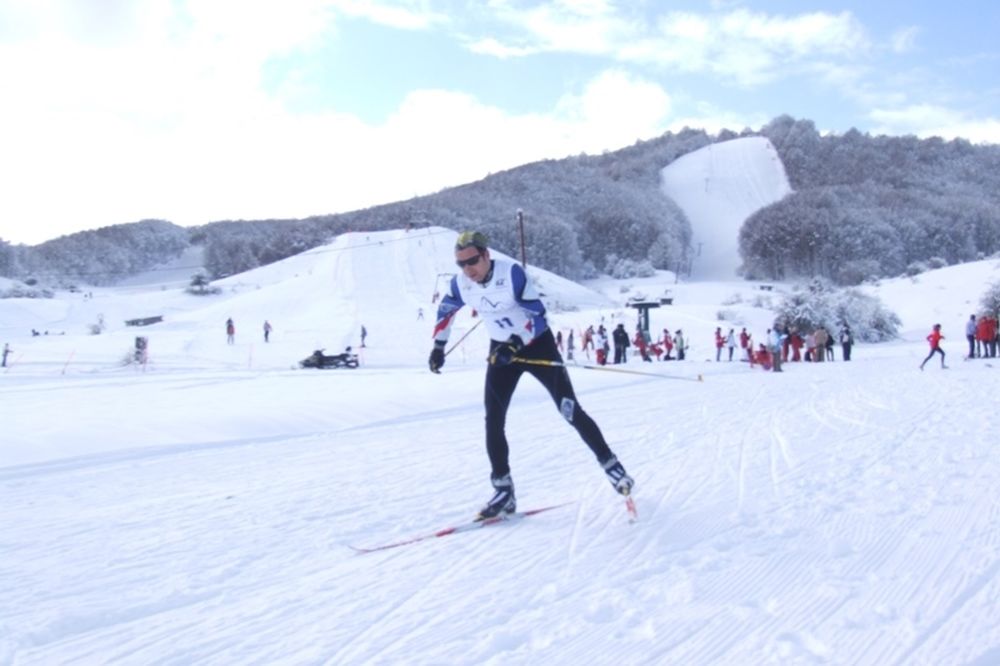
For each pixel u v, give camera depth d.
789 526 4.75
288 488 6.75
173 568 4.40
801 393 13.52
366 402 14.15
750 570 3.96
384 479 6.96
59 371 28.81
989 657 2.91
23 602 3.88
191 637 3.35
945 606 3.40
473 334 44.62
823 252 111.62
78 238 140.12
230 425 11.58
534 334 5.02
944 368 19.48
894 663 2.88
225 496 6.54
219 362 35.03
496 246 108.19
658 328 48.72
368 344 42.84
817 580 3.78
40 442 10.02
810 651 3.00
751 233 120.81
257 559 4.53
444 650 3.11
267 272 86.88
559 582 3.88
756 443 8.14
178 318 58.91
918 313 55.34
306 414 12.70
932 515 4.90
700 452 7.69
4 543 5.11
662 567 4.05
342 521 5.39
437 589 3.84
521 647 3.12
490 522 5.14
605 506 5.49
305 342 43.59
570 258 112.19
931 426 8.88
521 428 9.99
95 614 3.62
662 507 5.38
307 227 128.12
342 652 3.13
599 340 28.47
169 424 11.50
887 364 22.91
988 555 4.07
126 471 8.25
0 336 56.03
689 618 3.36
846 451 7.43
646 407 12.03
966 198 143.00
